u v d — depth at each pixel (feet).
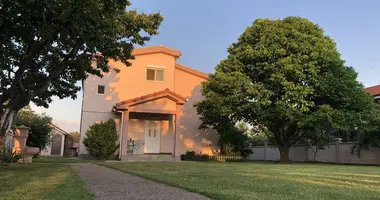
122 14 32.45
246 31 64.54
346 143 65.67
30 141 68.23
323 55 57.21
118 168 36.81
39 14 26.71
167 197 17.11
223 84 59.16
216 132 78.33
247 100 57.77
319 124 56.39
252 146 91.15
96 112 70.28
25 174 28.17
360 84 58.54
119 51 36.63
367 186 22.41
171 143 73.87
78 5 24.18
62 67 39.55
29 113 87.45
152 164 45.27
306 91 54.44
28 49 34.71
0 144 37.78
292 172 34.30
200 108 64.95
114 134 66.08
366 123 54.54
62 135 111.14
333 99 57.00
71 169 35.35
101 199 16.38
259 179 25.98
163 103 65.46
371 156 60.44
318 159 73.00
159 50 75.87
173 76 76.74
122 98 72.08
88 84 70.79
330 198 16.87
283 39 58.23
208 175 28.99
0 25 27.35
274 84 57.26
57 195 16.92
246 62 61.82
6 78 38.55
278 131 65.51
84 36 28.60
